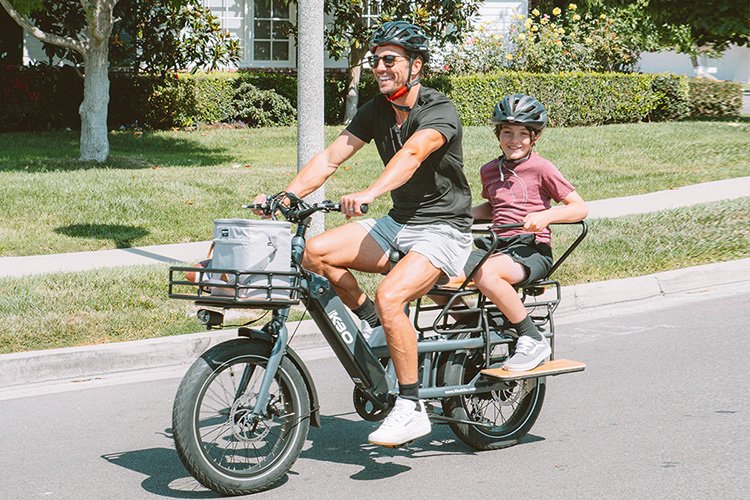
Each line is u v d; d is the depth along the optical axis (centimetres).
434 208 482
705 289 926
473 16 2222
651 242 1017
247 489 454
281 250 431
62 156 1547
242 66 2123
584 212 518
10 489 470
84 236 1041
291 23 2114
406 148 452
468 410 528
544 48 2102
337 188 1324
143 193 1214
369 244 483
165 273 855
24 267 919
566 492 456
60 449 530
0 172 1342
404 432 464
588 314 847
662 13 2136
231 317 772
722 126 1925
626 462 495
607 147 1659
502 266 503
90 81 1487
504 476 481
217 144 1747
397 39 459
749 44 2255
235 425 458
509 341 518
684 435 534
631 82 2102
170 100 1942
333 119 2038
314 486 471
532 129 533
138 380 667
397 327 463
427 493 460
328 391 637
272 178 1358
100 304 770
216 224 431
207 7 1992
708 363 678
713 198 1281
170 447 534
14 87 1870
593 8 2434
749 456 500
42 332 710
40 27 1883
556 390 627
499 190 543
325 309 465
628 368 672
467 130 1823
